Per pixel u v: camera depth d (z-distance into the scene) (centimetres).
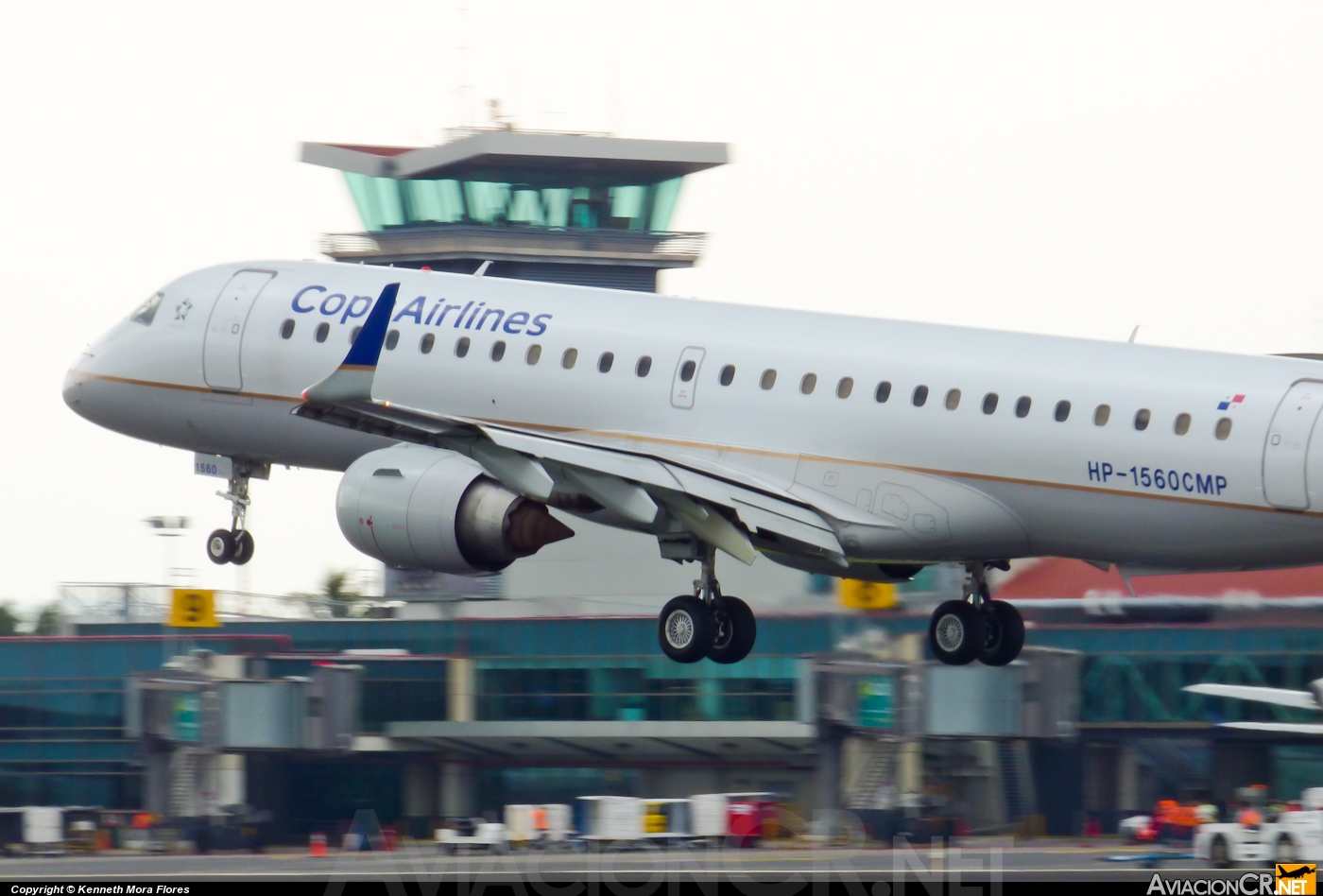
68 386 10462
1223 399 7475
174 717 12556
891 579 8988
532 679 13388
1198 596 13712
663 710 13150
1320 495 7250
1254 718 12269
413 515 8288
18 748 13338
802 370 8369
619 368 8800
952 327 8231
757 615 13262
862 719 12056
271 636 13850
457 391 9194
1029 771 11906
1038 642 12875
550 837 10050
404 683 13275
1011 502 7900
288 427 9694
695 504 8338
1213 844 8350
